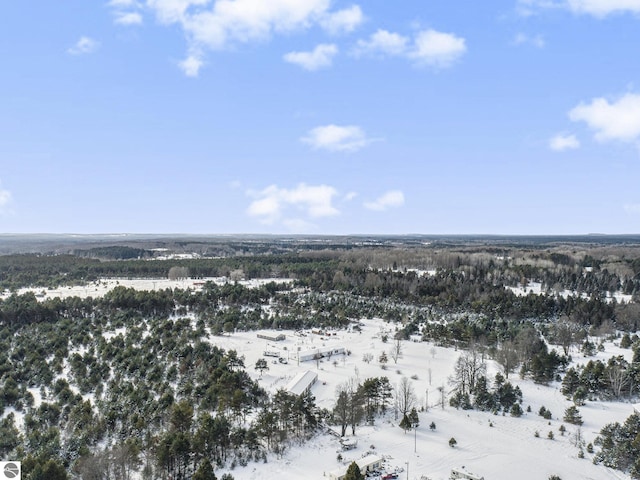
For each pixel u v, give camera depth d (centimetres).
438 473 10381
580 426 12950
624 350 19562
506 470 10625
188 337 19688
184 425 11138
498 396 14325
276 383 15962
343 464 10525
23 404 13362
